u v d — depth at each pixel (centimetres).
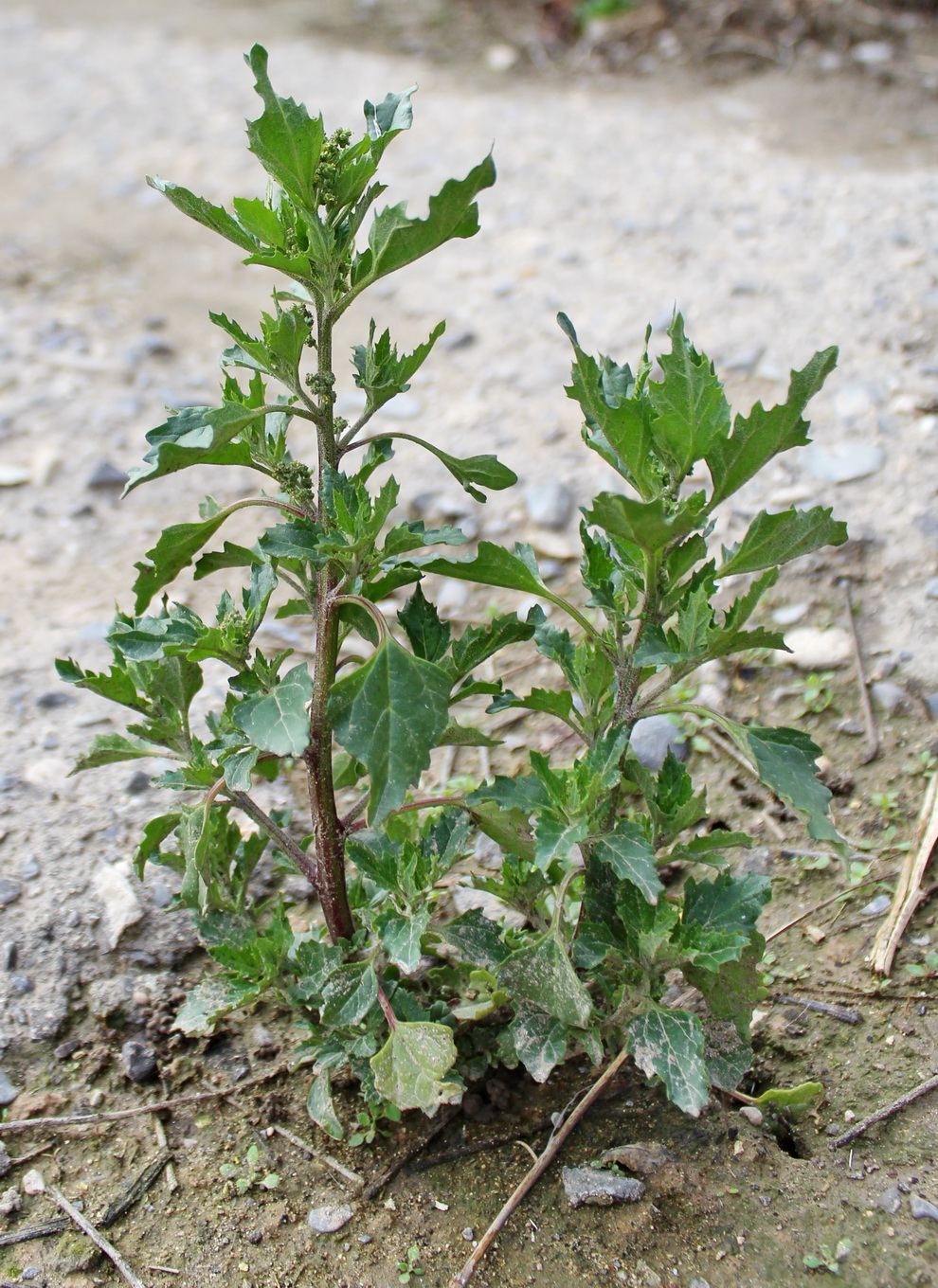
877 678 85
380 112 65
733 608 65
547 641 68
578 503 97
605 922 69
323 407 66
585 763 66
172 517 103
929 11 180
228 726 70
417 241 63
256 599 68
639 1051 67
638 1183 69
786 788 64
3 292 134
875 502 93
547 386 112
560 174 148
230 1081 73
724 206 137
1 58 199
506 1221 69
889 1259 67
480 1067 72
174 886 79
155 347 123
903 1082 71
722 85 171
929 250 121
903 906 76
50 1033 74
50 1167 71
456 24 199
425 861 69
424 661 65
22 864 79
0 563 98
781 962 75
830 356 63
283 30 202
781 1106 70
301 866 70
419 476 102
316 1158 71
